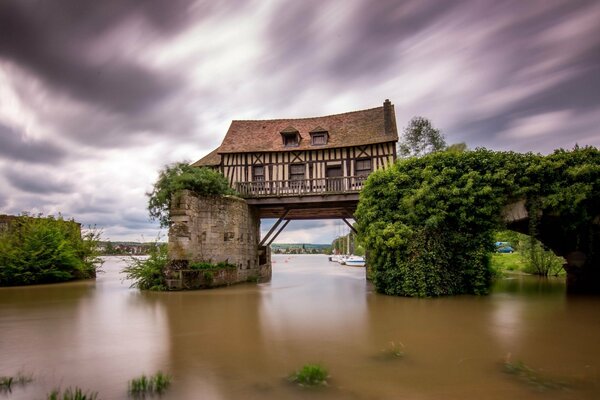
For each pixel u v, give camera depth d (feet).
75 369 14.69
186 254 41.86
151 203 48.55
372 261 40.52
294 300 33.71
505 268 68.85
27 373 14.25
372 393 12.23
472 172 36.58
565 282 48.67
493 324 22.98
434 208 36.96
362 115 63.82
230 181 58.59
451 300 33.37
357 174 55.36
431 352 16.90
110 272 76.69
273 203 53.11
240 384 13.00
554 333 20.59
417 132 83.61
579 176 34.60
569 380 13.43
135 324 23.26
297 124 66.23
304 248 414.62
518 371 14.34
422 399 11.78
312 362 15.42
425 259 36.27
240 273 50.93
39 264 50.52
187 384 13.01
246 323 23.40
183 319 24.82
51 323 23.71
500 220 36.50
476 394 12.17
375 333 20.59
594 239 37.42
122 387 12.75
